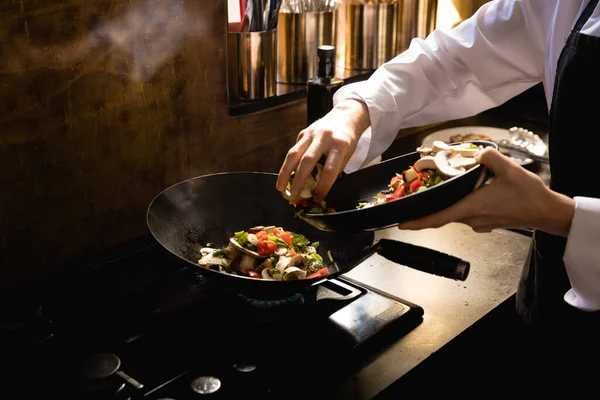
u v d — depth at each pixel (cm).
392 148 194
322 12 162
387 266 131
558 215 89
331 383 96
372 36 180
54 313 111
